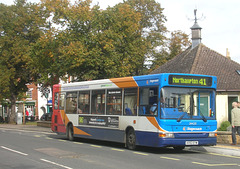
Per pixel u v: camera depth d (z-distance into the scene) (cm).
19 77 4616
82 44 2658
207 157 1299
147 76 1431
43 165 1062
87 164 1084
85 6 2752
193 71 2659
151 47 4422
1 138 2077
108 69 2695
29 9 4494
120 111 1570
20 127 3500
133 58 2983
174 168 1025
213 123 1413
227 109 2431
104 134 1672
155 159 1218
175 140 1334
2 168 1016
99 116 1717
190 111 1381
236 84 2438
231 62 2730
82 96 1877
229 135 1689
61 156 1270
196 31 3173
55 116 2133
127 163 1115
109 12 2753
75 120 1919
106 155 1311
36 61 3033
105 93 1686
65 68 2711
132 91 1505
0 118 5194
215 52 2883
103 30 2758
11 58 4428
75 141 1950
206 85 1420
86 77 2652
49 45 2811
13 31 4394
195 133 1374
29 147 1573
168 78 1357
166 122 1332
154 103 1373
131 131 1501
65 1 2788
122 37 2812
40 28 4416
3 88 4384
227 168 1033
